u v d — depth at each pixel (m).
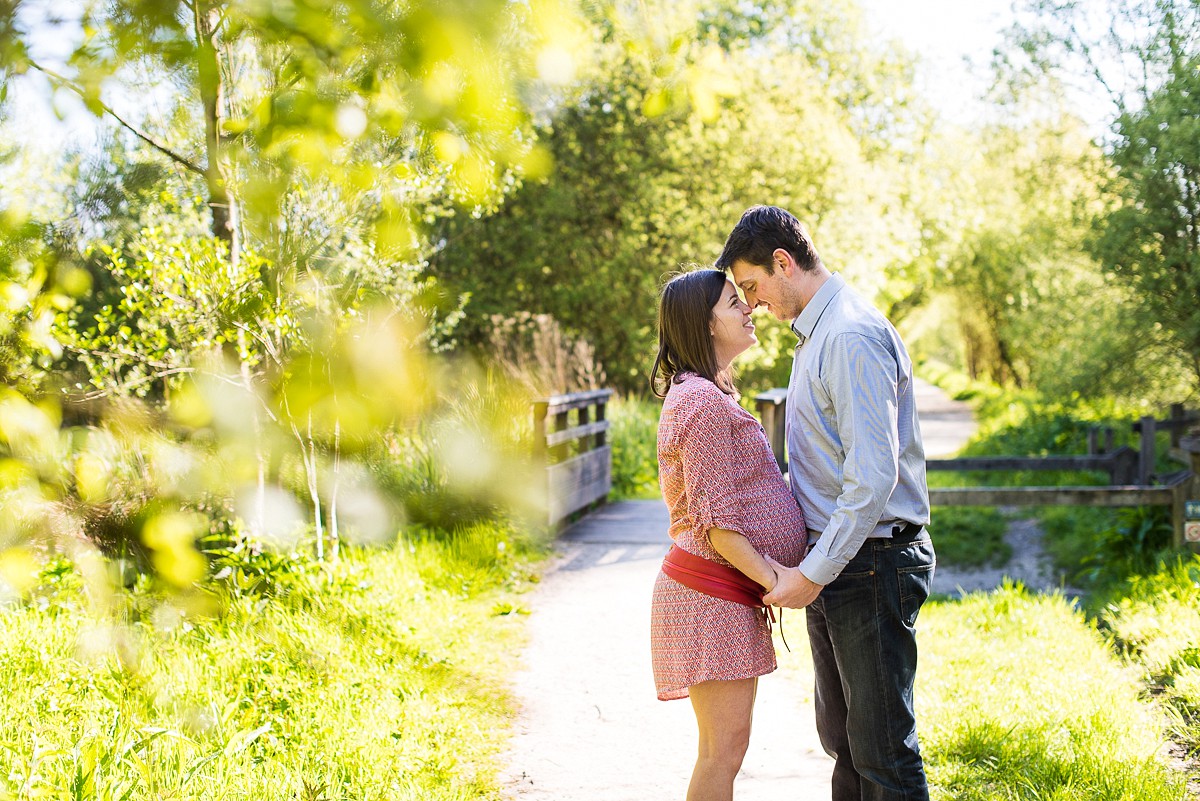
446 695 4.13
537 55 1.14
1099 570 6.82
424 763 3.32
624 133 16.22
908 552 2.42
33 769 2.50
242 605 4.20
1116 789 3.00
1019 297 14.29
